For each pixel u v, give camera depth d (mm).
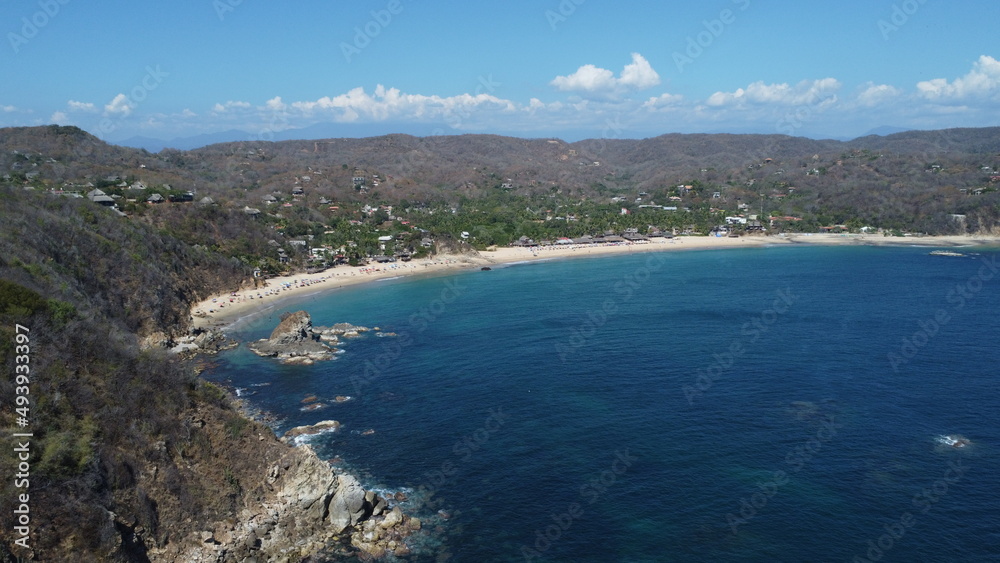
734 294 143250
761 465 61500
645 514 54188
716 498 56156
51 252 93562
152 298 107875
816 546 49344
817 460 62094
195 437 55031
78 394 50188
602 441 67438
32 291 56719
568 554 49438
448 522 54000
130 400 53031
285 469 54438
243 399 83188
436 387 85500
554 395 80750
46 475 42688
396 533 52406
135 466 49062
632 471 61156
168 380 58281
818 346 98375
